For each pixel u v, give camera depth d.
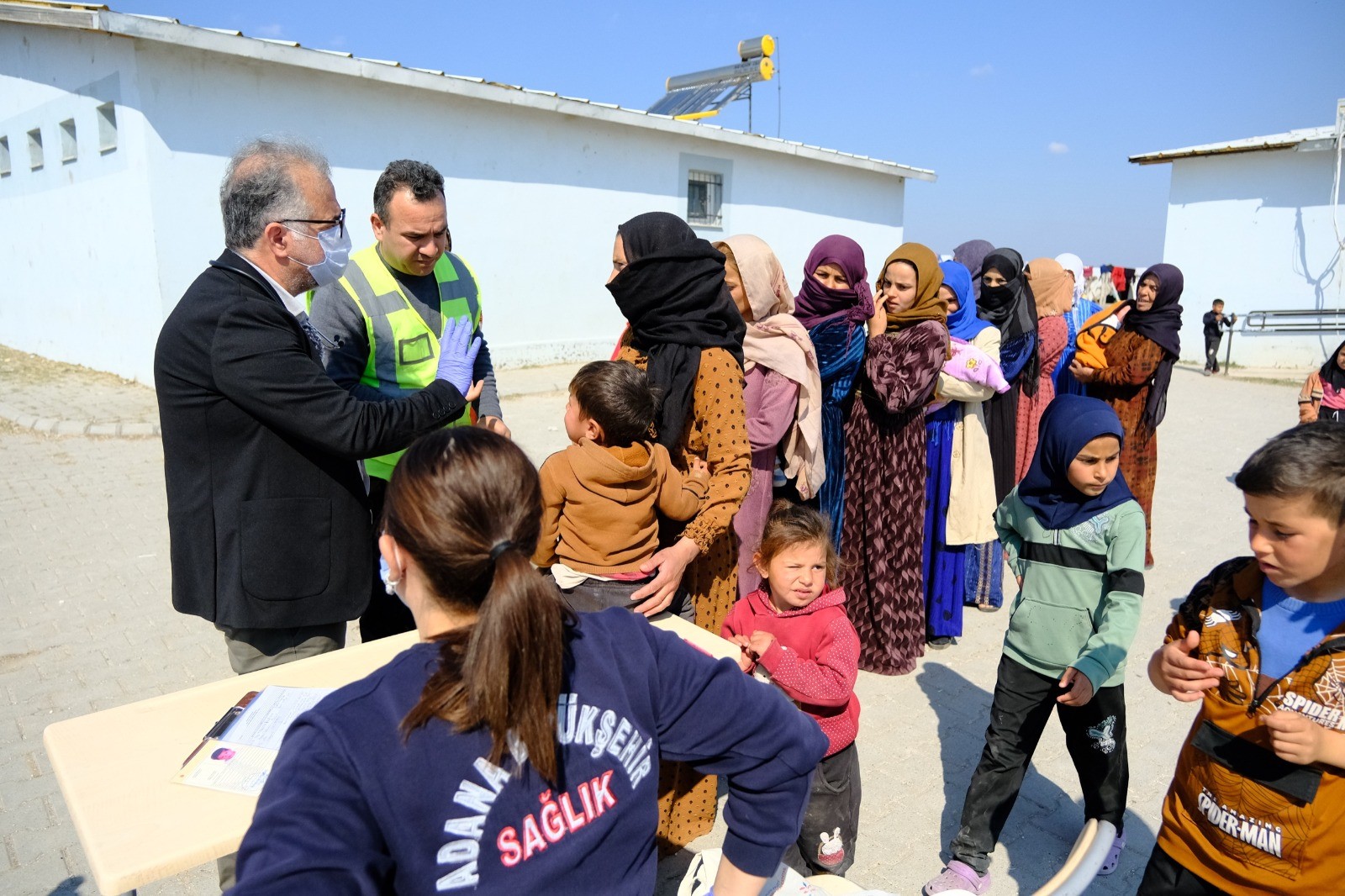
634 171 13.59
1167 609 5.06
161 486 7.20
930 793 3.37
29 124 11.31
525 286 12.59
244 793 1.67
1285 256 16.84
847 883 1.77
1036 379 5.34
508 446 1.16
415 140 11.02
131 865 1.47
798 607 2.62
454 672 1.08
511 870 1.08
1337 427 1.64
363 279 2.96
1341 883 1.73
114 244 9.95
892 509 4.14
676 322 2.74
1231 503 7.29
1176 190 17.86
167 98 8.95
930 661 4.46
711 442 2.72
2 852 3.00
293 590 2.34
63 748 1.82
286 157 2.29
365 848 1.00
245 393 2.18
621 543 2.45
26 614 4.88
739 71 19.33
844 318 3.91
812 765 1.34
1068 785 3.41
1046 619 2.64
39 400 9.72
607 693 1.21
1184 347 18.31
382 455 2.43
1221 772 1.83
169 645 4.52
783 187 15.92
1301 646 1.73
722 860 1.38
